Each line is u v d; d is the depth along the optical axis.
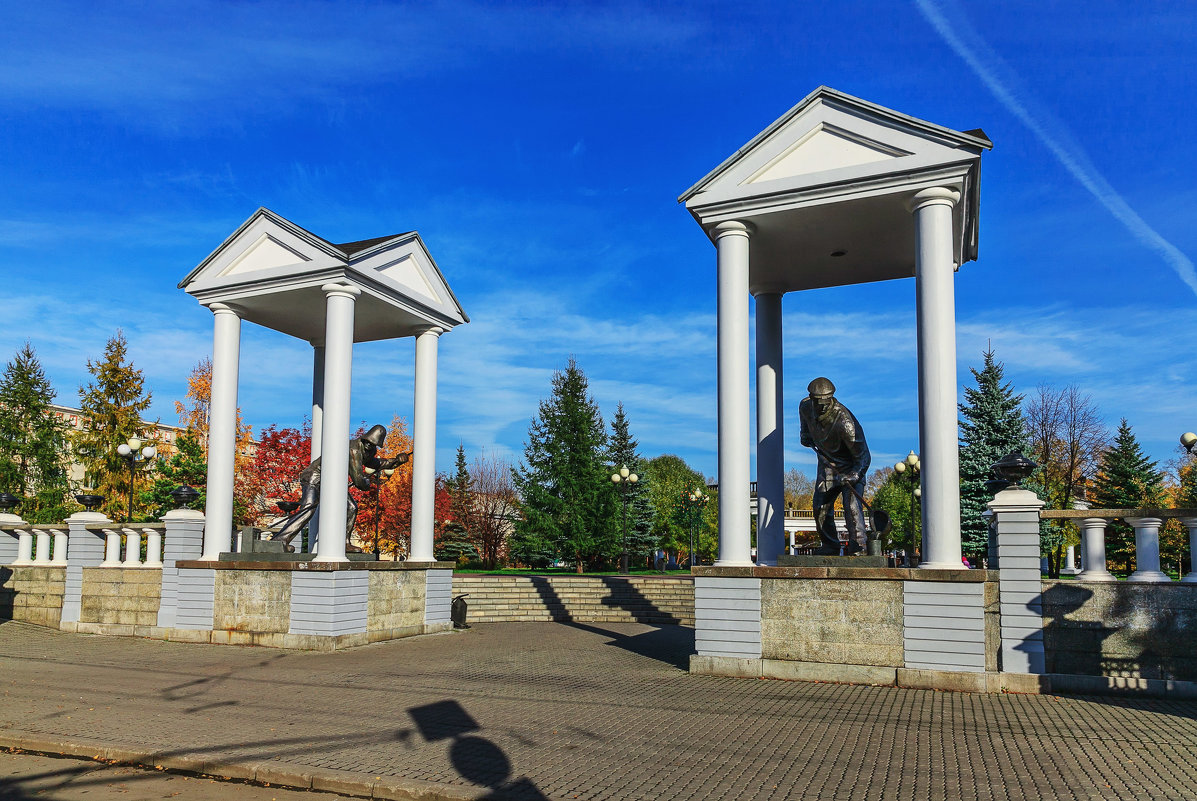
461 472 61.84
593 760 7.86
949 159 12.84
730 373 13.98
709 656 13.30
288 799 7.05
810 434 14.73
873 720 9.69
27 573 20.42
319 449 23.06
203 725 9.41
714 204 14.39
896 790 6.90
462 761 7.81
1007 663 11.70
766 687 12.05
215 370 19.11
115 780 7.60
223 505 18.42
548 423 45.91
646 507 49.94
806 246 15.94
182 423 42.19
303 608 16.86
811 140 13.98
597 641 18.27
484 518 53.44
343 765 7.64
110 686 12.19
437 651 16.41
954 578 12.03
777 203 14.07
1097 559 11.73
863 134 13.55
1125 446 45.38
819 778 7.27
